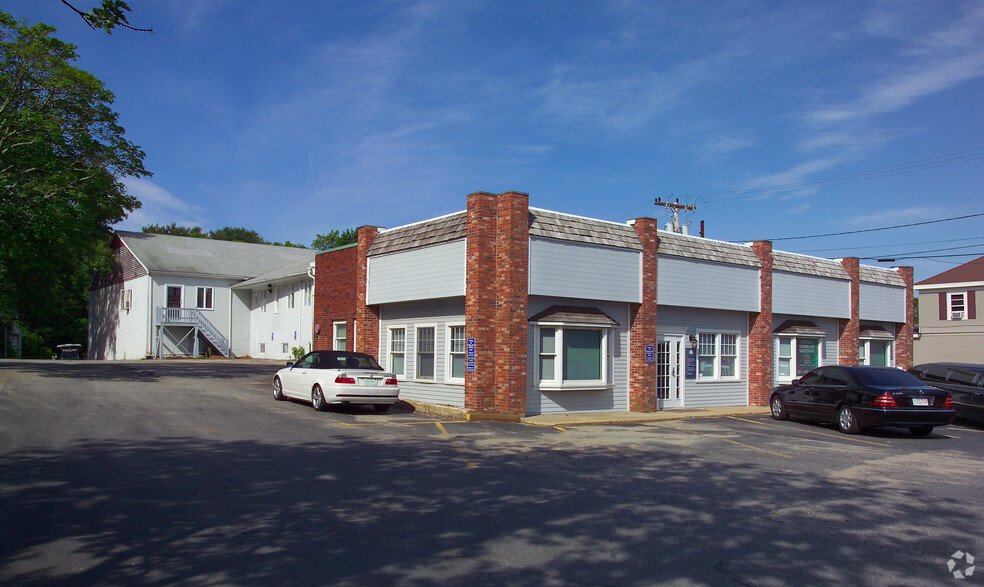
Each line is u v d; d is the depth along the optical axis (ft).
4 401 54.34
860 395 53.88
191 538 22.04
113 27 18.84
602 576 19.83
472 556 21.22
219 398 63.16
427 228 65.36
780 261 81.00
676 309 71.61
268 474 31.76
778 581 19.77
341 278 80.28
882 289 95.14
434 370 65.00
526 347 58.49
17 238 83.46
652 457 40.60
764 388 77.41
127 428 43.75
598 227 64.03
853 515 27.71
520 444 44.16
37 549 20.62
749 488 32.45
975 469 39.37
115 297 157.69
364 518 25.04
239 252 163.02
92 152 87.10
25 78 81.15
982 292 121.90
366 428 48.26
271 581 18.52
